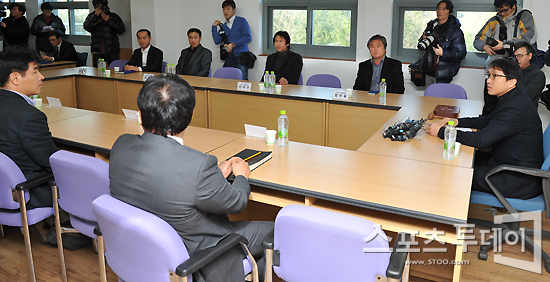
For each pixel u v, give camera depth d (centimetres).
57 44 753
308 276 151
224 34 662
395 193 187
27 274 245
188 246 154
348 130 400
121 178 155
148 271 146
